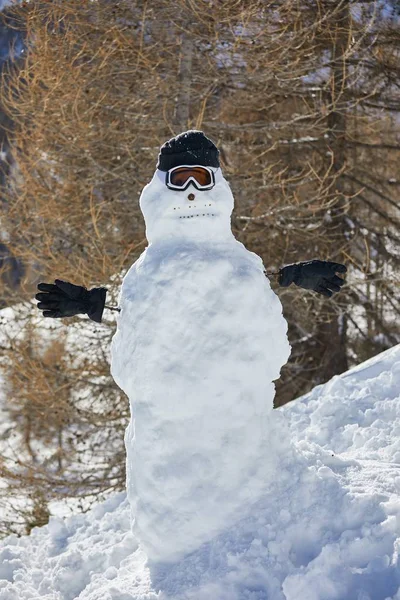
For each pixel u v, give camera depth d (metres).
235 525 4.50
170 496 4.54
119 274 11.29
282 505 4.49
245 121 13.90
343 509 4.35
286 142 13.69
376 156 14.98
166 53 12.48
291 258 13.75
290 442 4.79
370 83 14.09
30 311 11.94
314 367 15.18
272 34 12.11
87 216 12.06
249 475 4.55
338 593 3.96
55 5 11.52
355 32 12.30
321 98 13.05
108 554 5.47
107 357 12.03
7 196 12.33
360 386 7.66
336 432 6.85
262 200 12.98
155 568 4.67
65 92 11.34
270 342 4.60
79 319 11.61
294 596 4.02
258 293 4.56
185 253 4.52
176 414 4.50
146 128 12.22
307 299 13.51
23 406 12.62
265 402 4.67
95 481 11.82
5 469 11.64
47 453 14.27
